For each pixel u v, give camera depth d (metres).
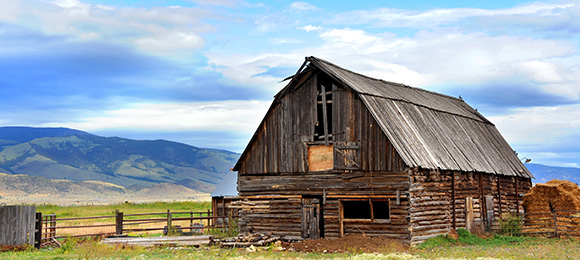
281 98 33.00
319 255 24.23
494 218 36.09
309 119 31.78
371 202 29.08
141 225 42.34
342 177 30.12
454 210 31.64
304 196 31.64
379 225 28.66
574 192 34.34
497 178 37.81
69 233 34.09
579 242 30.41
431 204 29.61
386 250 25.02
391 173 28.50
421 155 29.55
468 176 33.75
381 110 30.45
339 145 30.30
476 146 38.22
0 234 26.95
